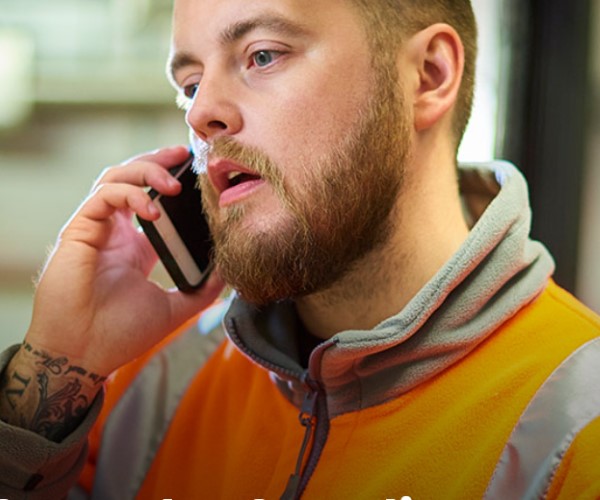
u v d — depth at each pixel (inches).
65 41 93.5
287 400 44.1
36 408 44.0
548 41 66.1
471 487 36.5
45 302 45.1
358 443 40.2
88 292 45.3
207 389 48.4
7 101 93.9
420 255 41.4
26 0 92.7
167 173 45.5
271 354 42.2
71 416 44.5
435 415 39.2
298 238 38.3
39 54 93.5
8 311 90.6
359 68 39.1
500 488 36.0
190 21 40.0
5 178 95.5
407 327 38.2
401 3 40.7
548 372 37.9
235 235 38.7
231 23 38.7
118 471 47.8
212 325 51.4
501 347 39.7
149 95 94.2
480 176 44.6
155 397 49.2
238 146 38.7
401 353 39.5
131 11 92.1
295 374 41.4
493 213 38.6
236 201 38.9
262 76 39.0
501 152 67.0
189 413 47.8
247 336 42.8
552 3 65.9
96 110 95.0
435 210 41.9
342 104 38.9
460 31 43.4
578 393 36.5
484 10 66.4
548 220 67.6
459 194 45.9
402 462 38.7
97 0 92.7
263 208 38.5
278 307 44.2
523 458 36.0
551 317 40.3
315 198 38.6
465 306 39.1
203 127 39.3
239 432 45.1
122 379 50.7
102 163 96.2
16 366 44.7
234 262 38.8
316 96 38.4
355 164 39.1
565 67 66.1
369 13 39.6
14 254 95.3
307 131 38.5
